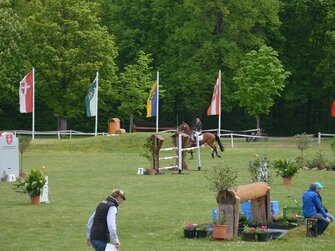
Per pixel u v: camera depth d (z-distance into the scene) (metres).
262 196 21.98
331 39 67.50
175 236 20.81
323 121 79.75
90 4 69.38
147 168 39.12
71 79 68.00
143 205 27.09
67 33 67.56
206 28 70.00
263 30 75.19
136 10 75.81
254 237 19.94
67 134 68.25
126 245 19.23
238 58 69.75
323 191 30.84
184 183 34.03
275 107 80.75
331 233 21.14
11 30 63.72
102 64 68.12
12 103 74.31
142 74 71.12
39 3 67.88
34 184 27.31
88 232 14.77
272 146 56.38
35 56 67.88
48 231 21.84
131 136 54.38
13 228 22.33
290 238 20.25
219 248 18.48
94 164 43.47
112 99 74.25
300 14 75.00
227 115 80.88
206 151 51.81
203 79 70.19
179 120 81.94
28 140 41.12
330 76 69.50
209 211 25.56
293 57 76.81
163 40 76.25
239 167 40.44
